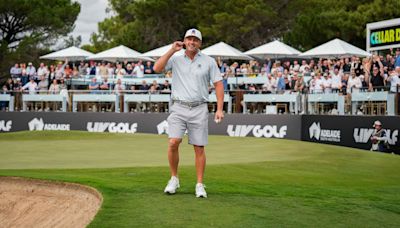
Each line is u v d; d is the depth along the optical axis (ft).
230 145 55.93
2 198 28.66
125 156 44.93
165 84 78.54
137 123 78.18
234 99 74.79
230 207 23.62
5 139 66.33
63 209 26.22
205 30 143.43
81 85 86.02
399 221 22.97
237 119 72.69
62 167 36.52
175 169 25.91
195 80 25.07
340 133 60.80
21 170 33.76
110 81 82.79
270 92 71.41
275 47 86.74
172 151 25.49
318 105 65.72
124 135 70.69
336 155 46.60
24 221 25.95
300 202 25.53
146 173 32.24
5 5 134.41
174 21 153.99
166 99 76.48
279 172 36.06
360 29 126.11
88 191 27.17
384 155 47.75
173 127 25.30
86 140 63.05
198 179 25.52
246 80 76.48
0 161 41.22
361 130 57.88
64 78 85.46
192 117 25.16
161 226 20.52
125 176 31.04
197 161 25.53
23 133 71.92
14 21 140.77
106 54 92.17
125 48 93.97
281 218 22.31
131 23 162.50
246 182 30.89
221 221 21.38
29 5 138.00
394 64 64.08
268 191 27.96
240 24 142.51
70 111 82.79
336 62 74.18
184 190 27.02
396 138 53.36
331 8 136.46
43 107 86.07
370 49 66.90
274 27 149.79
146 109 80.02
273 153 47.93
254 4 142.61
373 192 29.89
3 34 140.97
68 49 96.12
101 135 70.18
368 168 40.27
